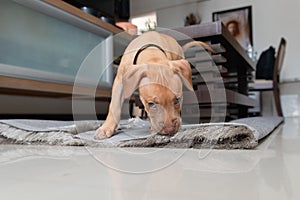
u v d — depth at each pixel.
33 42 1.42
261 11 4.35
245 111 2.50
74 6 1.79
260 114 4.04
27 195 0.36
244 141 0.73
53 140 0.89
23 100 1.69
